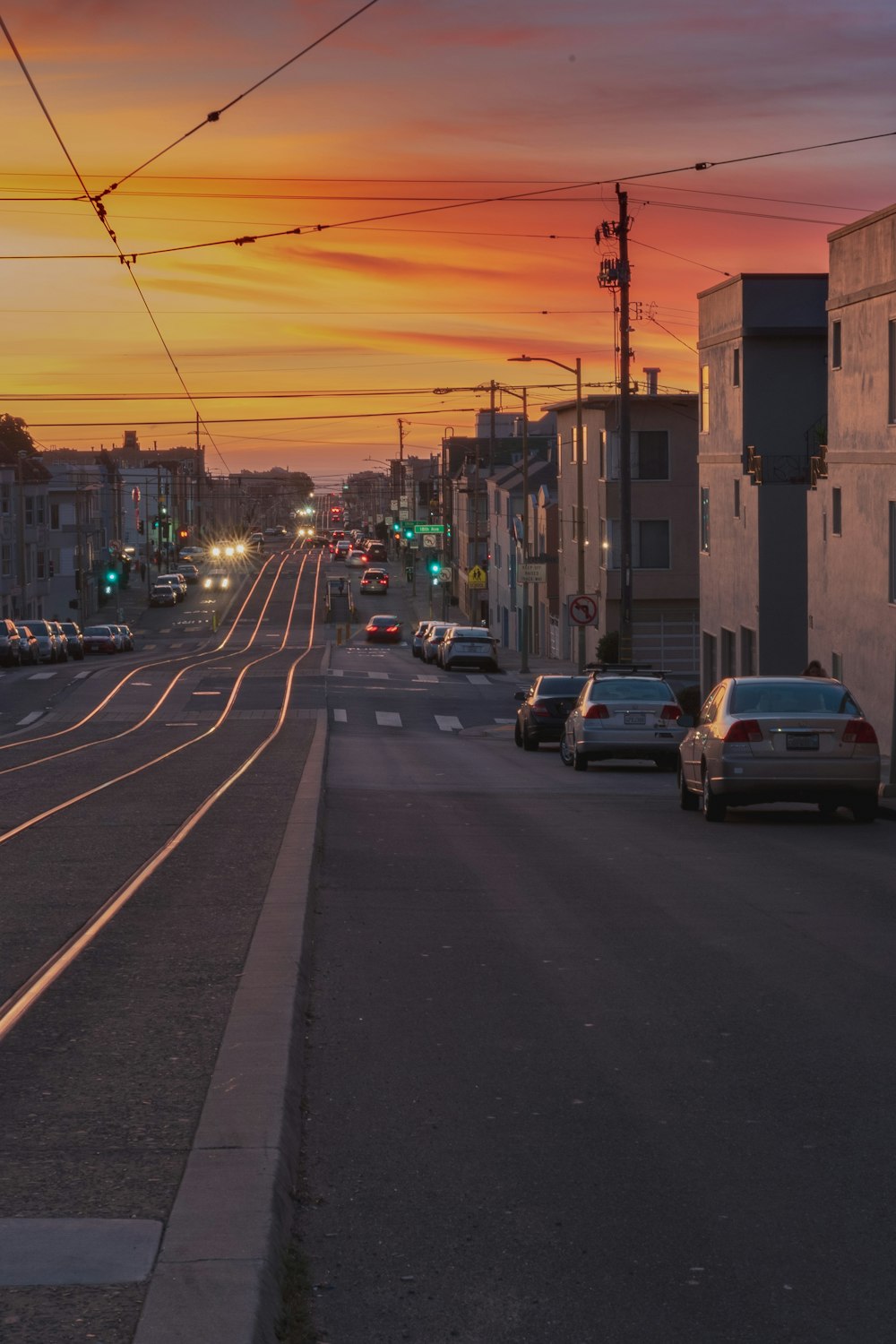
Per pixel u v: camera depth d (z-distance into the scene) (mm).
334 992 8039
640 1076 6430
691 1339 3936
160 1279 3912
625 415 35938
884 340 25797
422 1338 3934
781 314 36156
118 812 16688
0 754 29391
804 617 35281
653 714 25828
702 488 41625
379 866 13000
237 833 14258
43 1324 3646
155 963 8227
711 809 17062
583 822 17156
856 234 27234
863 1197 4977
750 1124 5770
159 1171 4824
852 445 27656
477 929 9898
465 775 25125
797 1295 4203
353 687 53406
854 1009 7656
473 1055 6758
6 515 92688
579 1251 4508
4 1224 4324
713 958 8945
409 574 135875
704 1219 4770
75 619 105125
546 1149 5469
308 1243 4574
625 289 35844
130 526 165250
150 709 45812
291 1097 5746
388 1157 5383
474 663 61250
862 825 16844
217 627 98312
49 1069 6121
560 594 70125
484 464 113438
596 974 8492
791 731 16594
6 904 10305
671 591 56062
